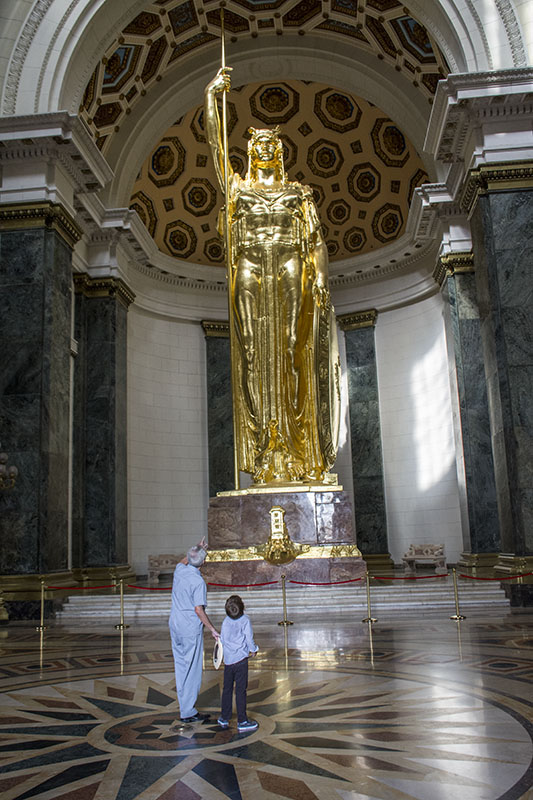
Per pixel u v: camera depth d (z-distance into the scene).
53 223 13.55
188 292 21.95
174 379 21.30
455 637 8.56
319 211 22.41
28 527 12.55
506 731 4.54
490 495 15.46
